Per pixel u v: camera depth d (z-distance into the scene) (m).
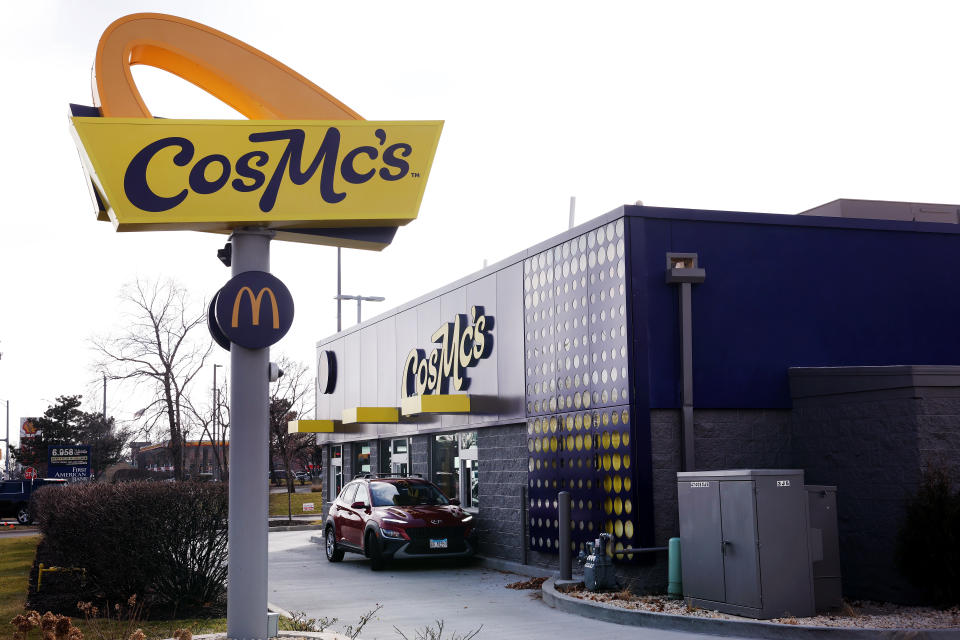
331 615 11.48
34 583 13.97
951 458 11.21
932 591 10.36
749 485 9.99
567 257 14.52
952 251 14.60
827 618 9.85
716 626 9.48
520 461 15.95
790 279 13.66
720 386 13.10
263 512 7.66
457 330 18.48
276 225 8.09
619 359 12.91
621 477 12.76
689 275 12.80
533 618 10.96
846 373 12.30
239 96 8.44
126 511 11.13
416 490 18.11
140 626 9.64
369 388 24.09
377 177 8.20
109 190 7.61
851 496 12.12
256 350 7.83
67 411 81.12
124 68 7.94
